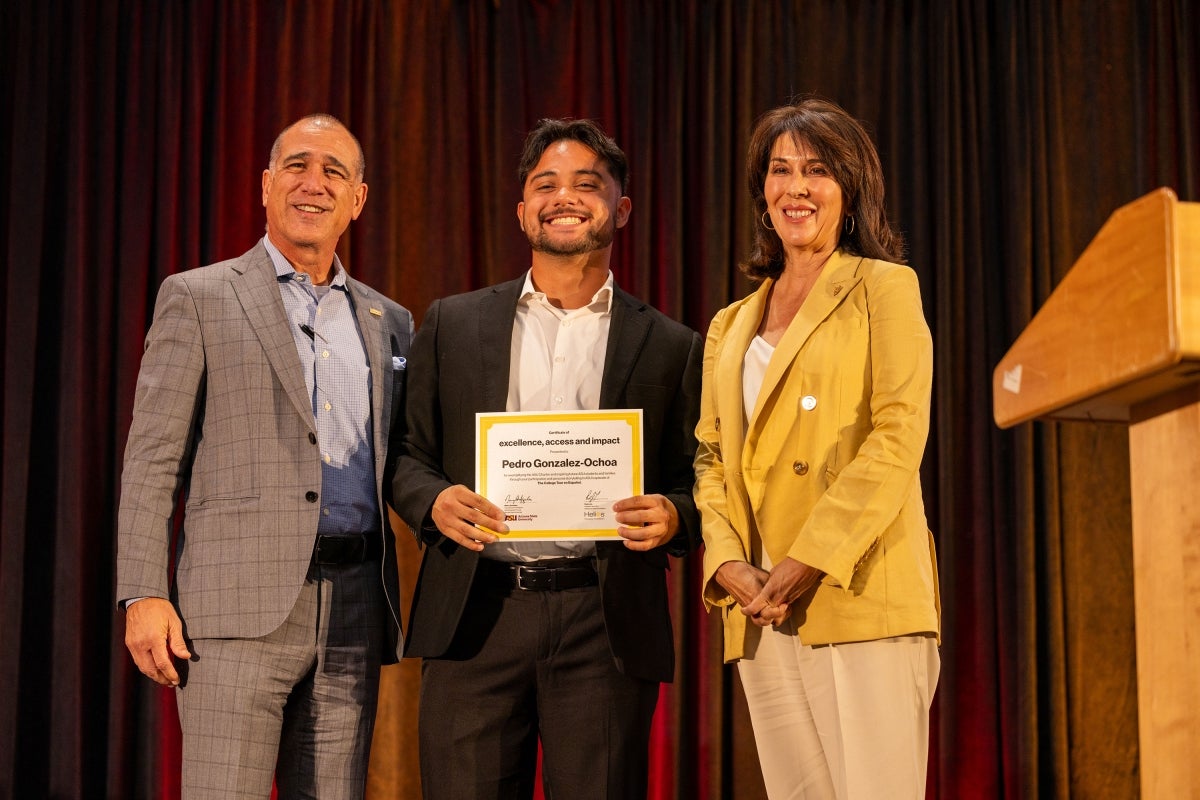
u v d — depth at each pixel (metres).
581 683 2.05
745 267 2.16
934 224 3.76
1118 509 3.66
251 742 2.07
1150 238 0.77
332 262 2.43
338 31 3.74
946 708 3.54
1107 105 3.82
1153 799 0.83
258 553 2.11
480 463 2.00
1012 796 3.50
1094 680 3.58
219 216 3.59
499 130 3.76
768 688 1.92
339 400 2.25
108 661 3.44
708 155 3.75
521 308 2.25
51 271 3.58
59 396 3.49
